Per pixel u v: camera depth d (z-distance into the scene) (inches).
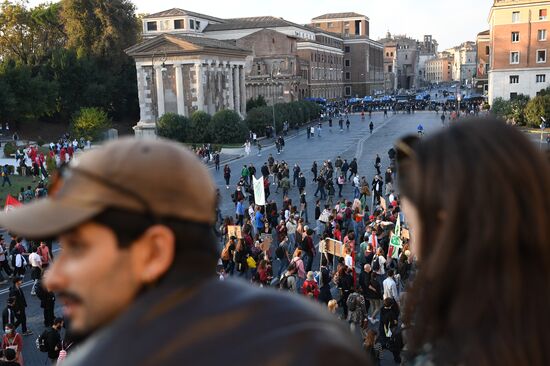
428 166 50.7
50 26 3499.0
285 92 3986.2
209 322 47.0
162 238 51.4
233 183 1731.1
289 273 621.3
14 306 644.1
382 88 6811.0
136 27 3607.3
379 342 506.0
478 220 47.7
